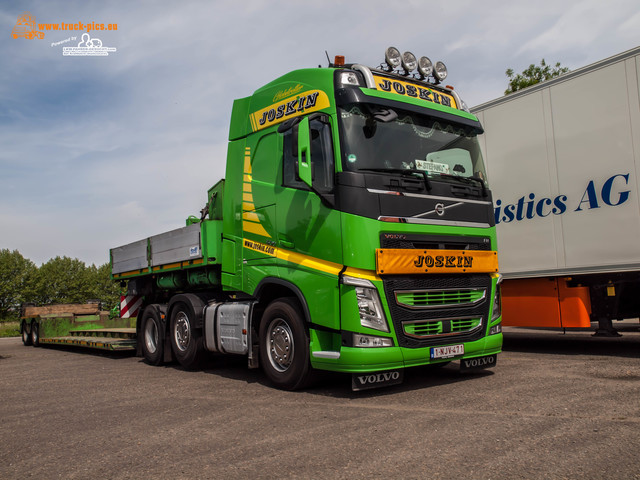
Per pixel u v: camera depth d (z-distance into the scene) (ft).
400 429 13.65
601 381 18.52
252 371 25.90
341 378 21.90
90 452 13.25
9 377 27.86
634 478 9.73
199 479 10.90
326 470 10.99
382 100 19.16
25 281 254.27
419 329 18.45
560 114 26.45
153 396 20.22
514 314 28.84
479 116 30.01
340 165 18.07
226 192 24.47
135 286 35.55
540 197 27.17
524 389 17.78
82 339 40.50
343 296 17.67
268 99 22.34
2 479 11.63
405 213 18.35
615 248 24.38
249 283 22.34
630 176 23.90
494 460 10.97
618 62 24.41
